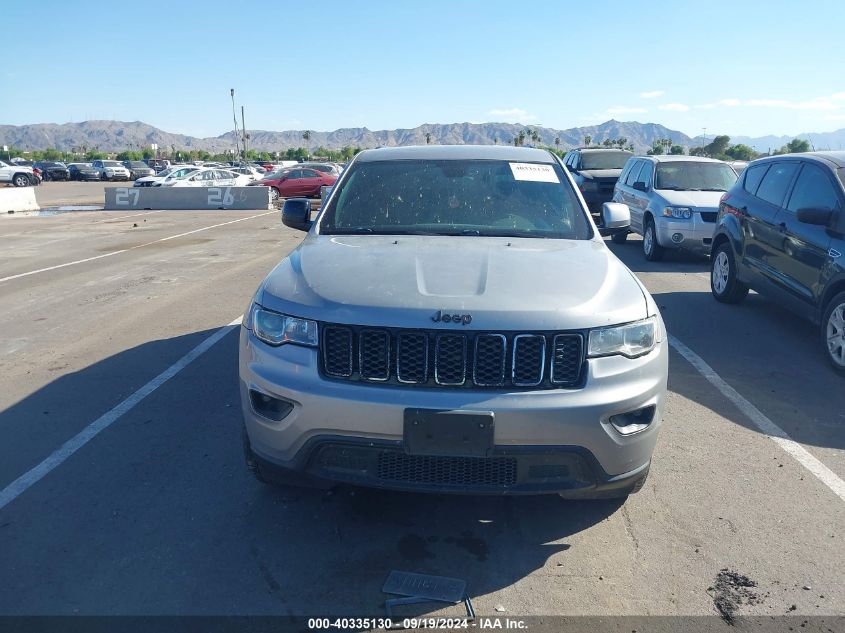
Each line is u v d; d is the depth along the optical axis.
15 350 6.43
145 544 3.26
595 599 2.89
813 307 6.25
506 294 3.08
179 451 4.22
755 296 8.88
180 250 13.43
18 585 2.95
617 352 3.04
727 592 2.95
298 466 3.08
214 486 3.79
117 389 5.31
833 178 6.25
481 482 2.98
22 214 23.75
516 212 4.27
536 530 3.41
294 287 3.30
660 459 4.20
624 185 13.20
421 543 3.29
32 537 3.31
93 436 4.45
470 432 2.85
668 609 2.84
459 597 2.90
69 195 36.00
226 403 5.00
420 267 3.37
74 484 3.82
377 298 3.06
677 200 11.06
